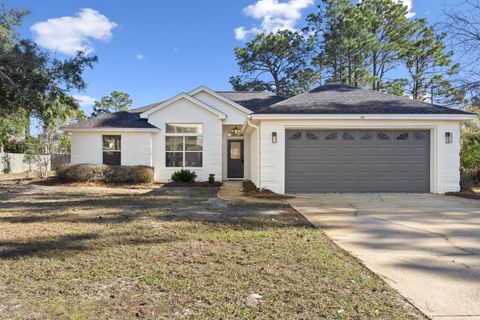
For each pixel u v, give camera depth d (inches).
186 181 614.9
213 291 129.4
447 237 219.6
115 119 664.4
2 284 135.9
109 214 299.1
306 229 241.1
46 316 109.4
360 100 482.0
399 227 250.4
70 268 155.0
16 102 454.6
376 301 121.6
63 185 586.6
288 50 1163.3
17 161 965.2
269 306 117.0
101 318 108.4
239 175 708.7
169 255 175.3
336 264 161.9
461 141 557.6
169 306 117.0
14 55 423.8
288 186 453.4
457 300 123.6
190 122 641.0
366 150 454.0
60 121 706.8
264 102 765.9
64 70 460.1
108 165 616.7
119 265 159.2
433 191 447.8
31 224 254.8
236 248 189.3
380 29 1096.8
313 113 435.5
